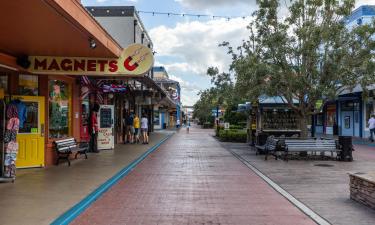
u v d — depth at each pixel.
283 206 9.02
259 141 20.41
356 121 35.78
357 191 9.24
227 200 9.60
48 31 10.66
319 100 19.36
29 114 14.20
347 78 17.38
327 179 12.52
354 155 19.98
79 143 17.80
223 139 30.72
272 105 22.92
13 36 11.23
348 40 17.41
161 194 10.25
